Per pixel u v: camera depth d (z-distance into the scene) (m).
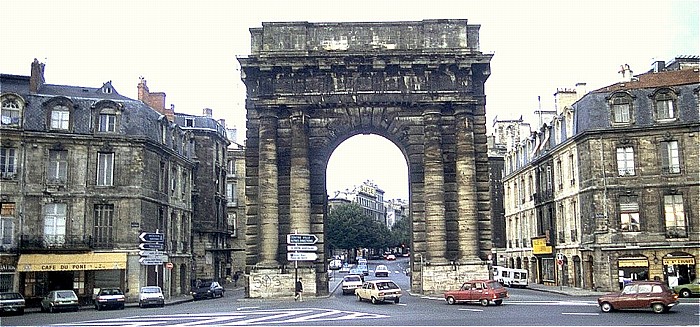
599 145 56.94
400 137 53.19
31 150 52.56
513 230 87.44
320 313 36.22
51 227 52.53
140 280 54.28
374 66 52.47
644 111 56.09
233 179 94.06
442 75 53.03
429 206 51.31
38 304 51.75
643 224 55.09
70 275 53.34
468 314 34.09
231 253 91.06
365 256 192.12
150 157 57.12
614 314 33.22
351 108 53.28
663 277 54.19
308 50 53.22
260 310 39.28
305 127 52.75
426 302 44.53
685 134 54.78
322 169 53.22
